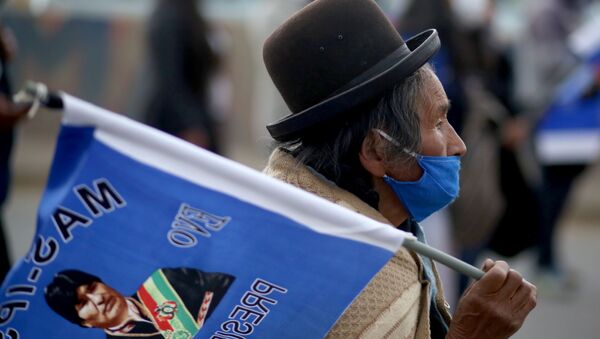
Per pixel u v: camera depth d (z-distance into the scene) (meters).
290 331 4.79
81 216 4.36
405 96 5.33
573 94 17.84
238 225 4.46
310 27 5.37
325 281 4.62
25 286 4.51
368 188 5.41
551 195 18.41
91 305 4.57
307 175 5.43
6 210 22.19
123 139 4.27
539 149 18.05
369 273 4.55
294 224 4.46
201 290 4.62
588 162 18.11
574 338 15.95
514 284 5.11
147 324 4.64
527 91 18.08
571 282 18.86
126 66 27.31
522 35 18.75
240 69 27.88
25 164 25.89
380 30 5.39
